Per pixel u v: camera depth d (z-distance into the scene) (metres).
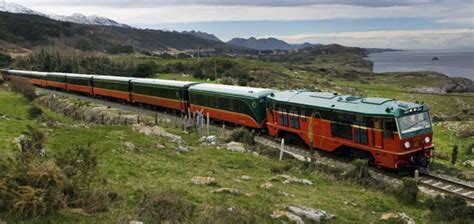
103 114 50.25
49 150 24.34
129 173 21.03
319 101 31.61
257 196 18.70
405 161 25.83
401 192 21.88
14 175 13.98
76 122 48.72
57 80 80.62
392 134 25.67
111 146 27.17
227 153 29.83
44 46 192.25
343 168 27.09
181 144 32.50
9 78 97.62
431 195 22.39
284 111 34.75
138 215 14.27
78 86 73.62
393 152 25.77
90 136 30.52
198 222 14.20
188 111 48.03
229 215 15.15
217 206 16.38
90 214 14.05
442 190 23.11
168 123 44.66
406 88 151.00
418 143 26.11
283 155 30.78
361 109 27.73
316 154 31.55
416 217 19.30
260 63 161.50
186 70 121.62
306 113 32.31
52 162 15.38
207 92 45.00
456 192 22.58
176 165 24.19
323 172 26.58
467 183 23.66
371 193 22.80
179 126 43.34
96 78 68.12
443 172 27.03
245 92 39.97
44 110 56.66
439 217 19.28
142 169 22.31
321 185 23.75
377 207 20.28
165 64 124.50
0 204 13.23
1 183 13.52
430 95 120.06
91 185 17.14
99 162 22.66
